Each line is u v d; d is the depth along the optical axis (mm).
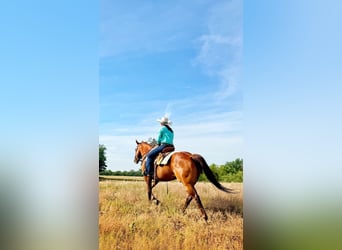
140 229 3408
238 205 3324
